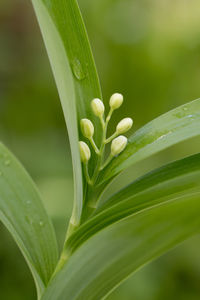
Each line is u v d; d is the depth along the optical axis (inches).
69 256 11.2
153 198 11.0
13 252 23.8
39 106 33.0
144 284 22.4
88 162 11.4
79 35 11.4
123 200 11.1
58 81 10.5
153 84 33.5
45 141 30.4
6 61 35.5
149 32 34.8
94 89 11.5
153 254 11.1
